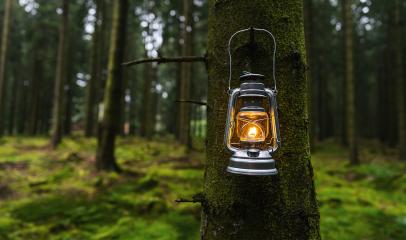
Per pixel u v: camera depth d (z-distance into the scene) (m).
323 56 21.83
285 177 1.33
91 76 20.19
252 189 1.33
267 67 1.37
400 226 5.23
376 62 23.31
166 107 35.34
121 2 8.70
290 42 1.40
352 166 11.54
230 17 1.43
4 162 10.05
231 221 1.34
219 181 1.40
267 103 1.35
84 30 23.97
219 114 1.44
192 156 12.31
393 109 19.33
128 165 10.02
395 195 7.28
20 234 4.77
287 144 1.35
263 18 1.38
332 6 19.59
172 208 5.93
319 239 1.43
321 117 25.16
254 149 1.22
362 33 20.94
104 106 8.74
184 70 14.49
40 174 8.62
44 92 28.59
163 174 8.41
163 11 19.95
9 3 18.78
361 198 6.68
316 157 14.73
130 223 5.18
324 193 7.16
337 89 30.33
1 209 5.80
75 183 7.57
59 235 4.82
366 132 32.06
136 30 22.00
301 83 1.42
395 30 14.13
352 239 4.73
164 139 22.84
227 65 1.43
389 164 12.07
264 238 1.31
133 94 27.83
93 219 5.40
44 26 22.89
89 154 12.11
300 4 1.50
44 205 6.05
